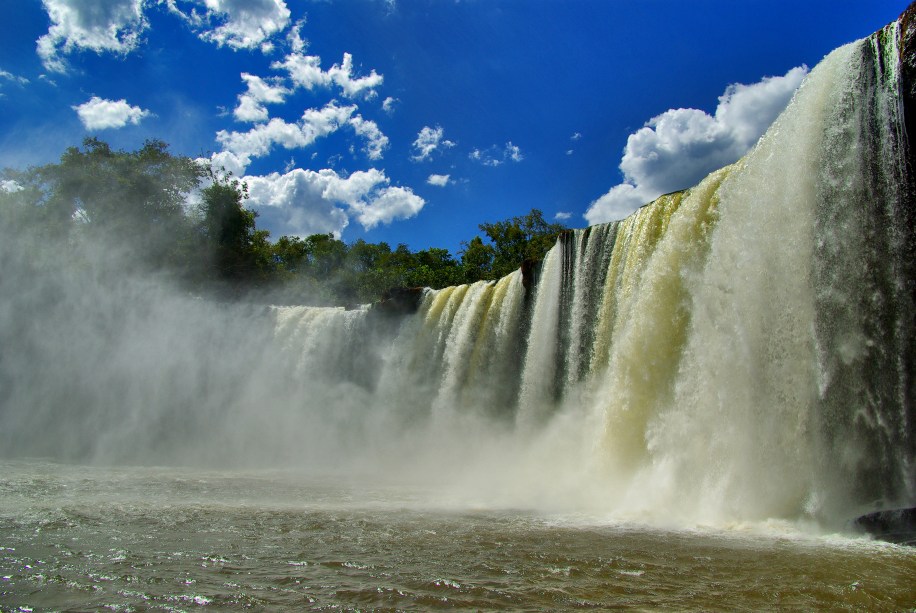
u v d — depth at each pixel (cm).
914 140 1177
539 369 2378
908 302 1173
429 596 714
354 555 924
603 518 1299
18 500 1482
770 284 1389
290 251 7962
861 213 1255
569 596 716
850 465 1206
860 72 1296
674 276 1692
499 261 6238
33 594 716
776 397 1336
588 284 2172
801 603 694
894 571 823
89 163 4712
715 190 1647
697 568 847
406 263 7869
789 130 1420
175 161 4997
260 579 785
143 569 831
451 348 2917
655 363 1691
